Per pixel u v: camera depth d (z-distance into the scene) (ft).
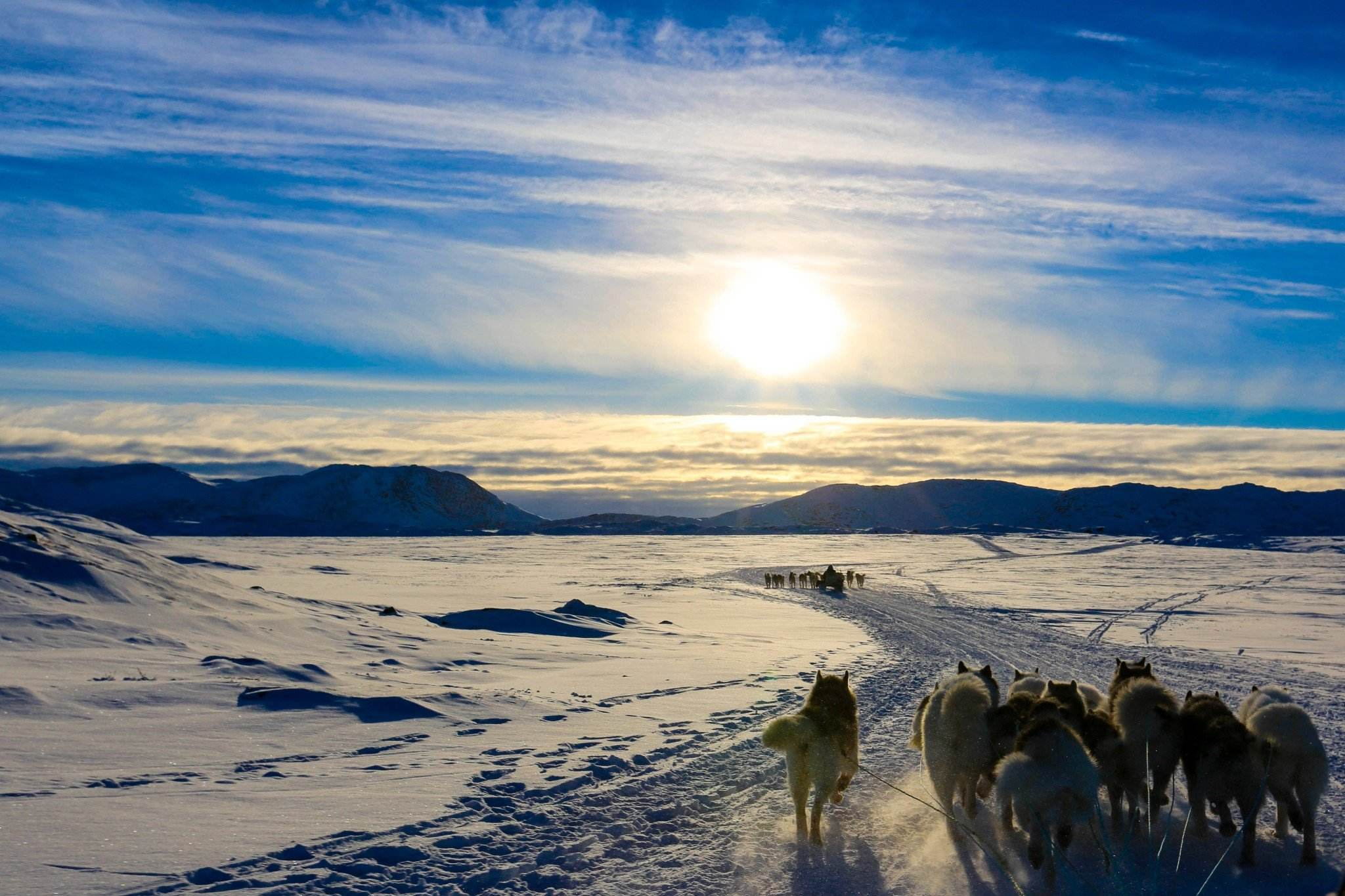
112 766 27.45
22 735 30.04
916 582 183.83
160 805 23.84
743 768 31.71
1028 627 96.99
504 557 307.17
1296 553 301.43
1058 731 21.76
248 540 491.31
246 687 40.32
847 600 138.72
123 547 81.66
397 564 246.27
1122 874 21.59
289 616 71.05
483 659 60.64
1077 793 20.81
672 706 43.52
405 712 37.65
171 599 66.28
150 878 18.85
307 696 38.32
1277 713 22.72
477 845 22.22
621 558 301.84
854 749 28.14
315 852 20.99
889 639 84.23
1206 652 73.00
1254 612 113.39
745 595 149.69
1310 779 22.07
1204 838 24.39
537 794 26.68
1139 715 24.82
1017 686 34.53
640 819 25.29
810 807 27.48
